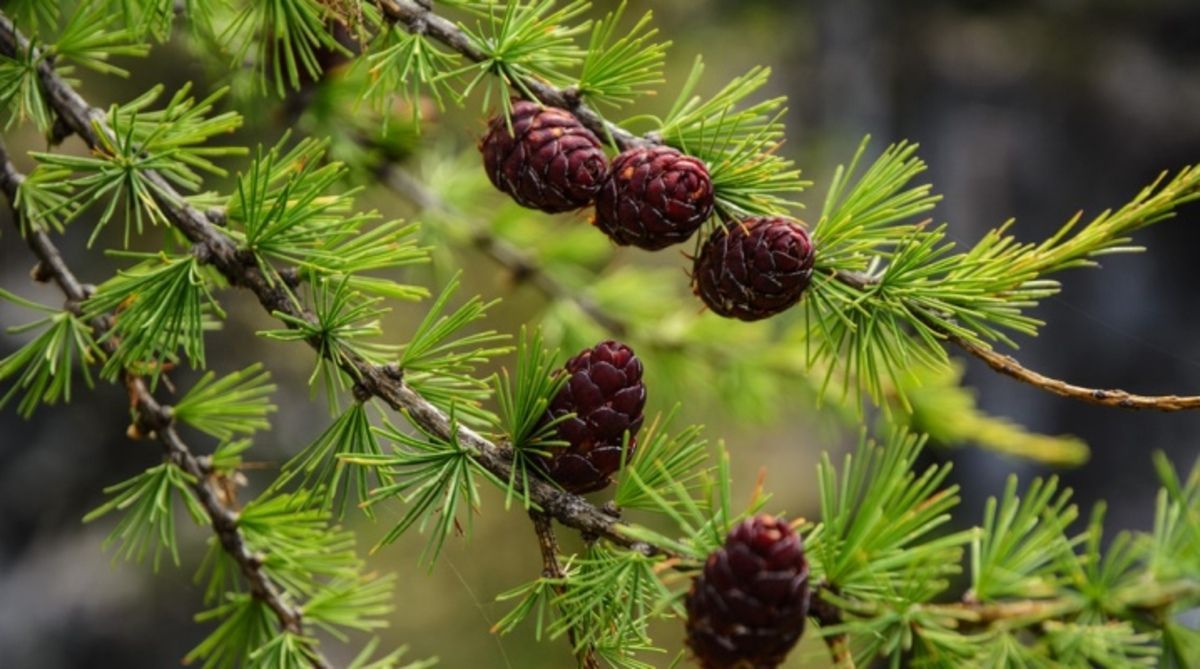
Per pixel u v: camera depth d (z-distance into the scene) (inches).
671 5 88.0
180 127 21.7
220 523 23.1
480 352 21.0
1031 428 97.3
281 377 58.5
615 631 21.0
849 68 105.0
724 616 19.5
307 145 21.7
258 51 23.6
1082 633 20.1
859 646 20.1
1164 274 97.9
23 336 56.3
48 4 24.0
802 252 21.0
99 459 60.3
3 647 56.6
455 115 35.3
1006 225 21.4
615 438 20.8
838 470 79.9
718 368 33.4
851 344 21.6
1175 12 104.7
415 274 33.9
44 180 23.0
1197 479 20.5
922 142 106.7
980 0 109.3
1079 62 106.4
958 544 20.1
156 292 21.5
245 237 21.4
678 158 21.1
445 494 20.8
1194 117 102.9
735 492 76.3
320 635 58.6
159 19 22.6
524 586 20.7
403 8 21.9
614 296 33.5
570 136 21.2
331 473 23.2
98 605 58.4
